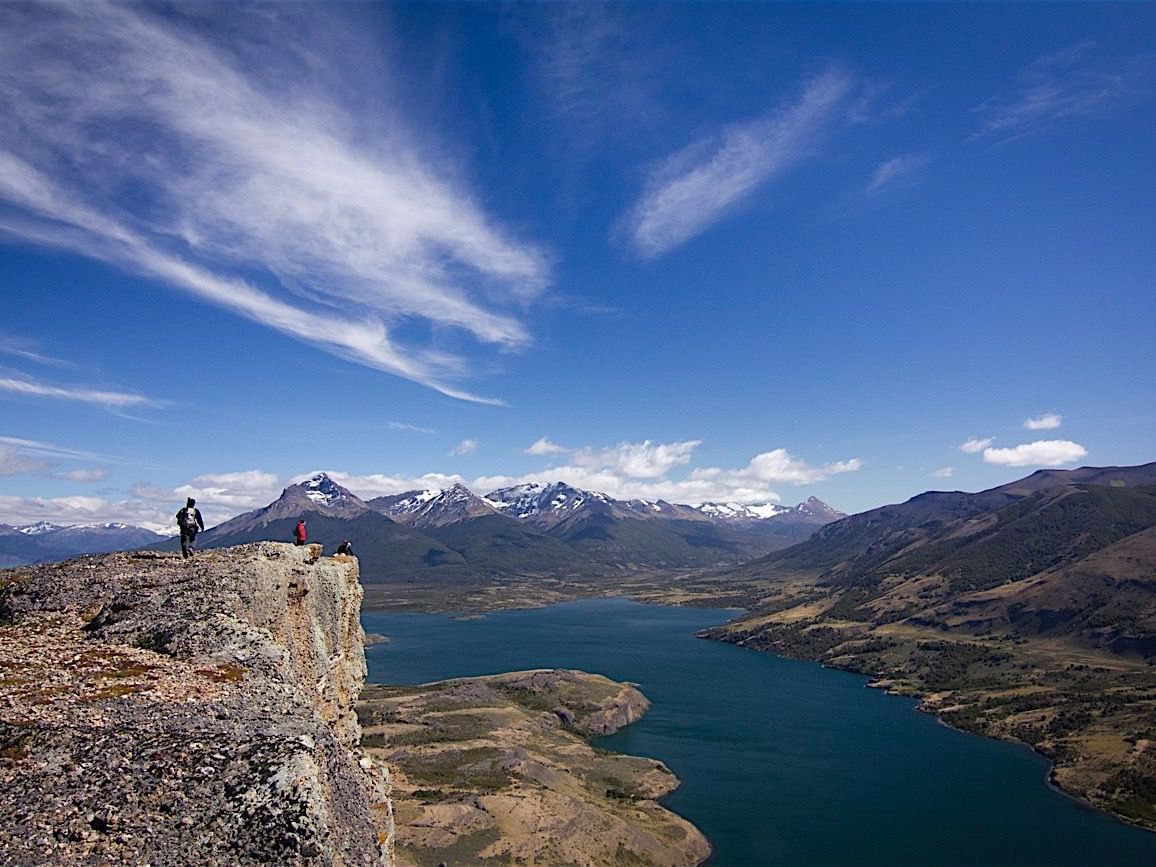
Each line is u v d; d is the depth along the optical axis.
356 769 24.95
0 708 20.91
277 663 28.44
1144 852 111.38
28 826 15.91
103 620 31.55
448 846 93.25
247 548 42.84
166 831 16.39
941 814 124.44
